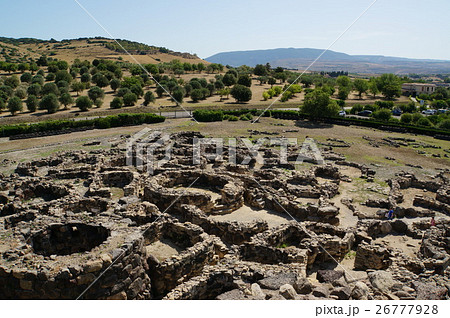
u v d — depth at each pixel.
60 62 179.38
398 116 125.50
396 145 69.56
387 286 19.12
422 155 63.09
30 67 176.25
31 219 26.58
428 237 26.84
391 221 31.14
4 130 71.25
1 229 21.91
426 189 45.03
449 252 25.91
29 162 48.25
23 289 16.72
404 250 27.25
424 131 83.75
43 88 127.50
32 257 17.98
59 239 21.91
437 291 17.86
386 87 174.25
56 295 16.47
